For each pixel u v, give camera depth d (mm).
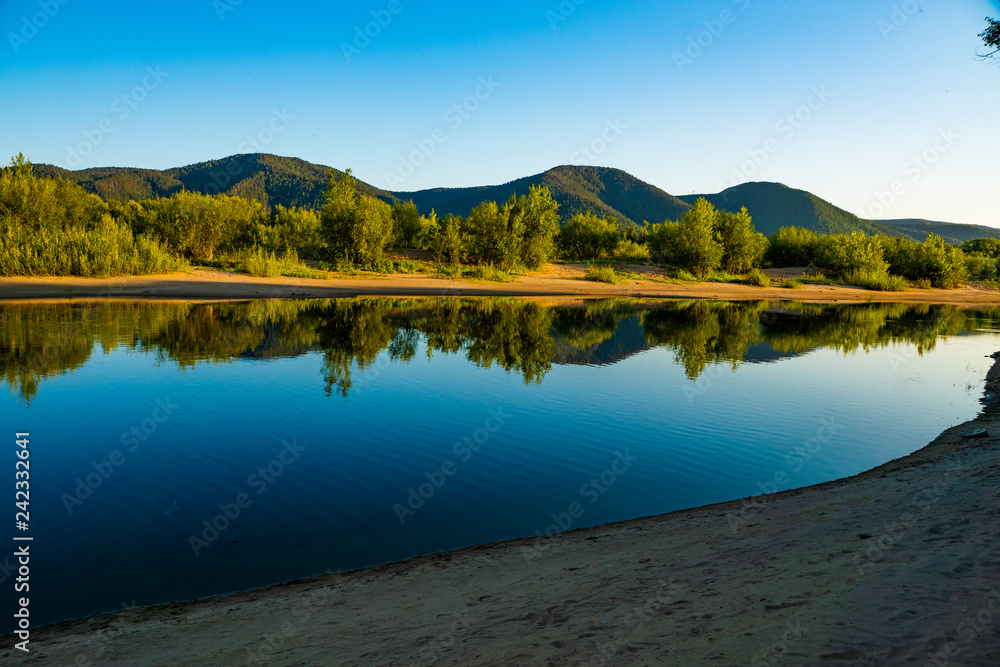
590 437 11367
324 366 17766
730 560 5559
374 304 37281
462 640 4258
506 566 6031
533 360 19906
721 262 75812
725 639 3834
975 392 15984
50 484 8516
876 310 47781
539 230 64750
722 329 30719
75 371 16203
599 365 19391
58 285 36656
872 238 80500
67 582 5887
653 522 7430
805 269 81500
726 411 13547
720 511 7711
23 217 45438
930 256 79000
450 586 5551
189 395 13938
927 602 4055
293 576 6066
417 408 13219
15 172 47406
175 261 46062
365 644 4340
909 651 3447
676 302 48688
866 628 3783
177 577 6012
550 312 36406
